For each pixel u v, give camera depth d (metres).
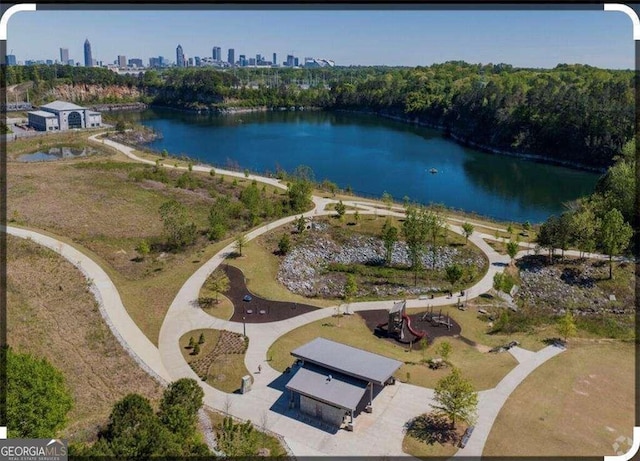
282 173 90.06
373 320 44.59
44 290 45.78
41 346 37.16
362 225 65.56
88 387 33.31
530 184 105.00
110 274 50.12
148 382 34.56
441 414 31.62
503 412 31.36
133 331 40.88
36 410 23.94
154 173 88.69
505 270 55.06
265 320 43.62
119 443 23.27
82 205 70.56
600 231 56.84
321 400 30.70
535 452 28.08
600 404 31.83
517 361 36.88
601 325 43.16
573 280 53.50
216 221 61.66
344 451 28.59
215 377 35.69
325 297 49.47
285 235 58.41
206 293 47.53
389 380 34.62
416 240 58.28
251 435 28.81
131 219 66.44
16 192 74.81
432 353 39.16
